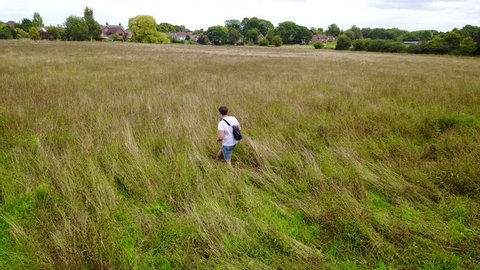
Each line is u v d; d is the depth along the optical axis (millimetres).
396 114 10406
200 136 7723
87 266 3672
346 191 5395
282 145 7488
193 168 5969
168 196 5180
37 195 4953
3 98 9977
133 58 29016
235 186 5570
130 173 5746
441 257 3988
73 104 9844
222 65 25953
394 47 72750
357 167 6324
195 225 4461
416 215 4938
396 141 7996
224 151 6605
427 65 32688
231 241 4289
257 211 4922
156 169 5902
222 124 6445
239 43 119000
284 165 6637
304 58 40062
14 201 4793
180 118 8773
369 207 5129
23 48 37250
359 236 4367
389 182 5816
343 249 4289
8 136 7113
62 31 79500
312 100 12141
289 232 4562
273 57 40500
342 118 9750
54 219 4578
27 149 6508
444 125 9219
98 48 44062
